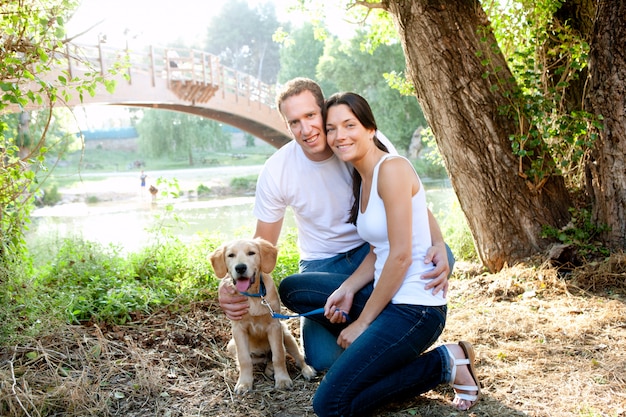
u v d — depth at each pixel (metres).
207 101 19.55
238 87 21.73
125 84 15.04
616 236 4.87
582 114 4.83
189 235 11.62
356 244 3.45
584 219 5.17
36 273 4.71
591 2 5.93
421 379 2.63
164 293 4.59
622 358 3.15
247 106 21.78
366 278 3.01
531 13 5.88
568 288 4.53
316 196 3.34
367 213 2.79
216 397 3.03
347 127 2.76
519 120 5.03
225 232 12.06
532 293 4.47
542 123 5.31
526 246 5.19
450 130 5.19
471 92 5.07
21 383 2.93
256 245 3.17
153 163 50.78
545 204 5.22
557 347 3.40
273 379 3.28
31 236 9.27
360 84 32.47
